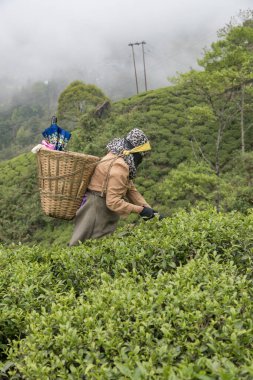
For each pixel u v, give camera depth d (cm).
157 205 3067
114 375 237
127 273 367
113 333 271
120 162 458
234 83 2803
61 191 454
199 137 3759
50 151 441
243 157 2973
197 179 2339
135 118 4309
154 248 421
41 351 273
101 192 461
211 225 443
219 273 354
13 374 277
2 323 345
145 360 253
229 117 3659
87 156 450
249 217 466
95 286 395
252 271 382
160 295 299
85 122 4347
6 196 4059
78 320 298
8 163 4869
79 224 478
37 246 494
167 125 4116
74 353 264
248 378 215
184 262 422
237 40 2802
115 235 477
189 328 266
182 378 211
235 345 243
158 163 3600
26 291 368
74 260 423
